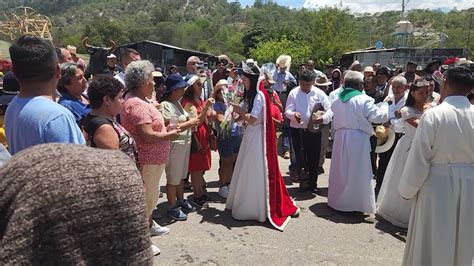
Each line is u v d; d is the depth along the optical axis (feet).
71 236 2.96
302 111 19.69
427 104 14.98
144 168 12.48
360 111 16.28
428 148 9.58
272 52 116.67
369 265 12.73
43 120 6.55
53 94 7.18
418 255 9.95
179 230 14.92
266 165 15.53
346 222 16.25
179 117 14.37
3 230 3.06
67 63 11.34
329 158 27.53
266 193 15.58
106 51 22.25
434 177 9.73
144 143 12.30
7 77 12.41
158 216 16.07
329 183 17.65
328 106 19.69
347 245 14.14
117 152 3.50
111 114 9.87
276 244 13.99
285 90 30.48
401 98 19.31
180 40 310.65
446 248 9.54
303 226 15.67
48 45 6.86
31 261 2.88
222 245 13.78
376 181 20.56
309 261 12.85
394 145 18.92
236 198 15.98
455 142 9.48
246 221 15.92
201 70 24.08
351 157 16.48
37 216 2.92
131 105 12.09
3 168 3.20
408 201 15.47
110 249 3.08
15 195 3.02
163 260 12.61
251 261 12.73
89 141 9.85
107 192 3.08
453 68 9.79
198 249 13.43
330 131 26.66
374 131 17.81
